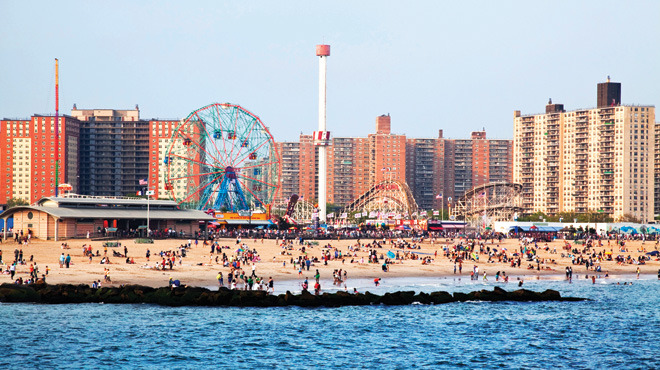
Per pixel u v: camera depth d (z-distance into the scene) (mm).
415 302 140625
